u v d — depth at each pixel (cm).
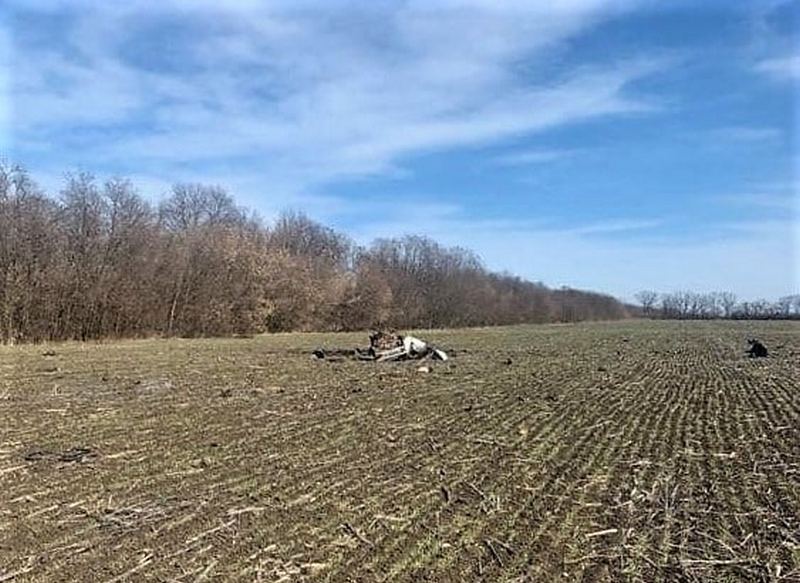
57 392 1930
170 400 1833
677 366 3114
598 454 1302
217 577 695
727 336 6022
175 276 5197
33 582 674
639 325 9612
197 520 871
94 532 820
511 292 10706
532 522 897
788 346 4594
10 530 824
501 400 1953
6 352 3381
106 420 1533
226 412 1667
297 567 725
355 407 1786
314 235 7738
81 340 4522
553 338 5688
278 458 1216
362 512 919
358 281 7094
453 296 8800
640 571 745
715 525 907
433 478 1103
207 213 6775
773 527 901
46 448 1255
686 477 1149
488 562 753
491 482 1085
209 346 4109
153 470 1116
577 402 1942
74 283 4491
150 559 739
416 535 835
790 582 727
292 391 2070
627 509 964
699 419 1705
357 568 726
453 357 3494
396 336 3400
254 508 926
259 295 5906
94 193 4825
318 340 4934
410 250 8469
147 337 4962
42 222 4359
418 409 1772
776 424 1648
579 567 749
